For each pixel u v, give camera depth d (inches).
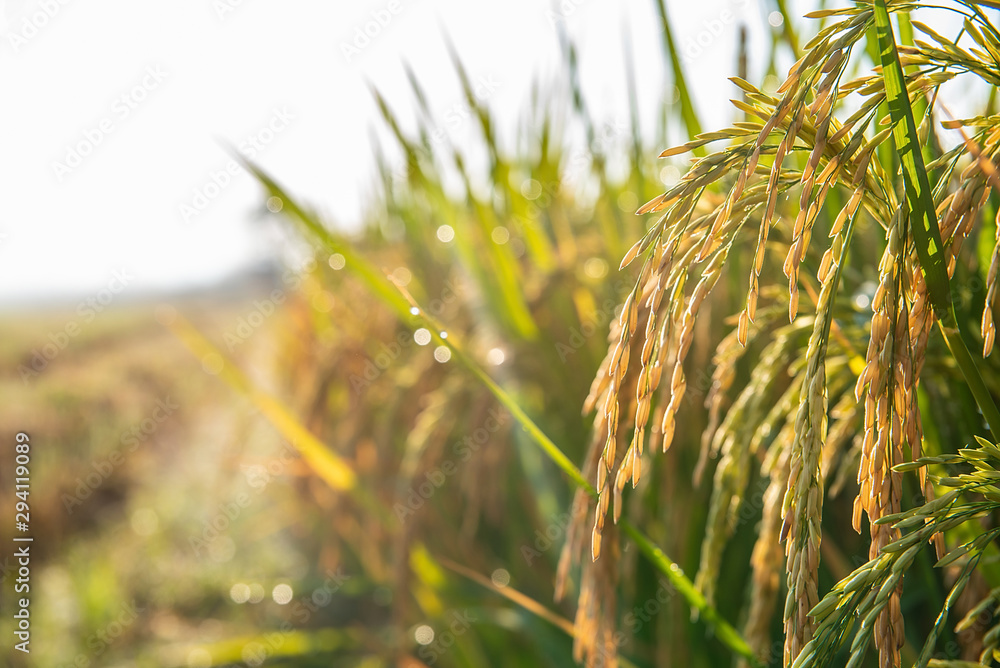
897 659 12.1
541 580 35.7
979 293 15.8
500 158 29.7
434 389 35.6
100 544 85.2
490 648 38.4
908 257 12.6
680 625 24.4
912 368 12.2
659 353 12.8
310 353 60.6
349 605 58.5
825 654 12.3
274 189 20.1
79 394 144.6
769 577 15.8
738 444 15.9
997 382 15.2
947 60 12.9
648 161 31.8
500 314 31.0
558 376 31.2
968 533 15.1
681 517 24.3
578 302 32.4
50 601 71.5
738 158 12.7
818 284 18.2
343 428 46.1
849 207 12.5
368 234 59.4
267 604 61.9
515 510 36.6
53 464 101.0
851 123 12.4
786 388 19.9
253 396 37.7
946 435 15.8
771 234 17.3
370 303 48.4
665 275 12.5
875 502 12.4
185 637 59.1
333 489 46.9
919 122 14.8
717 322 22.6
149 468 112.1
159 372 179.2
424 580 36.8
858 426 16.3
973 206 12.3
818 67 12.3
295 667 50.1
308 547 67.6
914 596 20.5
